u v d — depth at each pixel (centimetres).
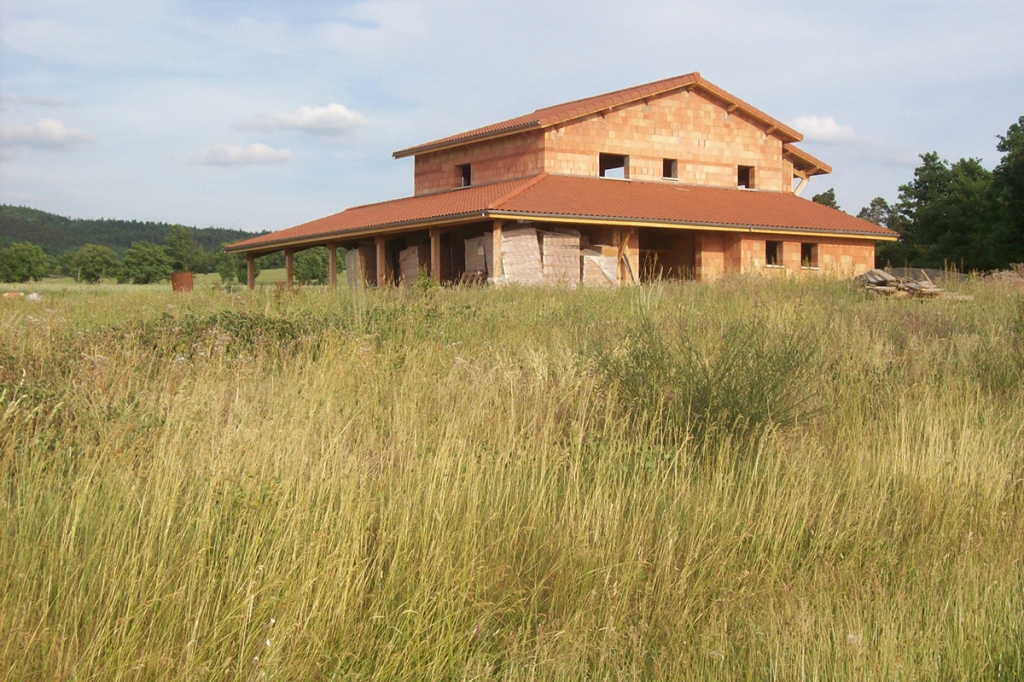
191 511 496
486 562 519
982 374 1035
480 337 1141
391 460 609
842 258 3303
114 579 429
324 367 872
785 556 581
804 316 1308
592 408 776
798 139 3550
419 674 436
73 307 1484
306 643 434
